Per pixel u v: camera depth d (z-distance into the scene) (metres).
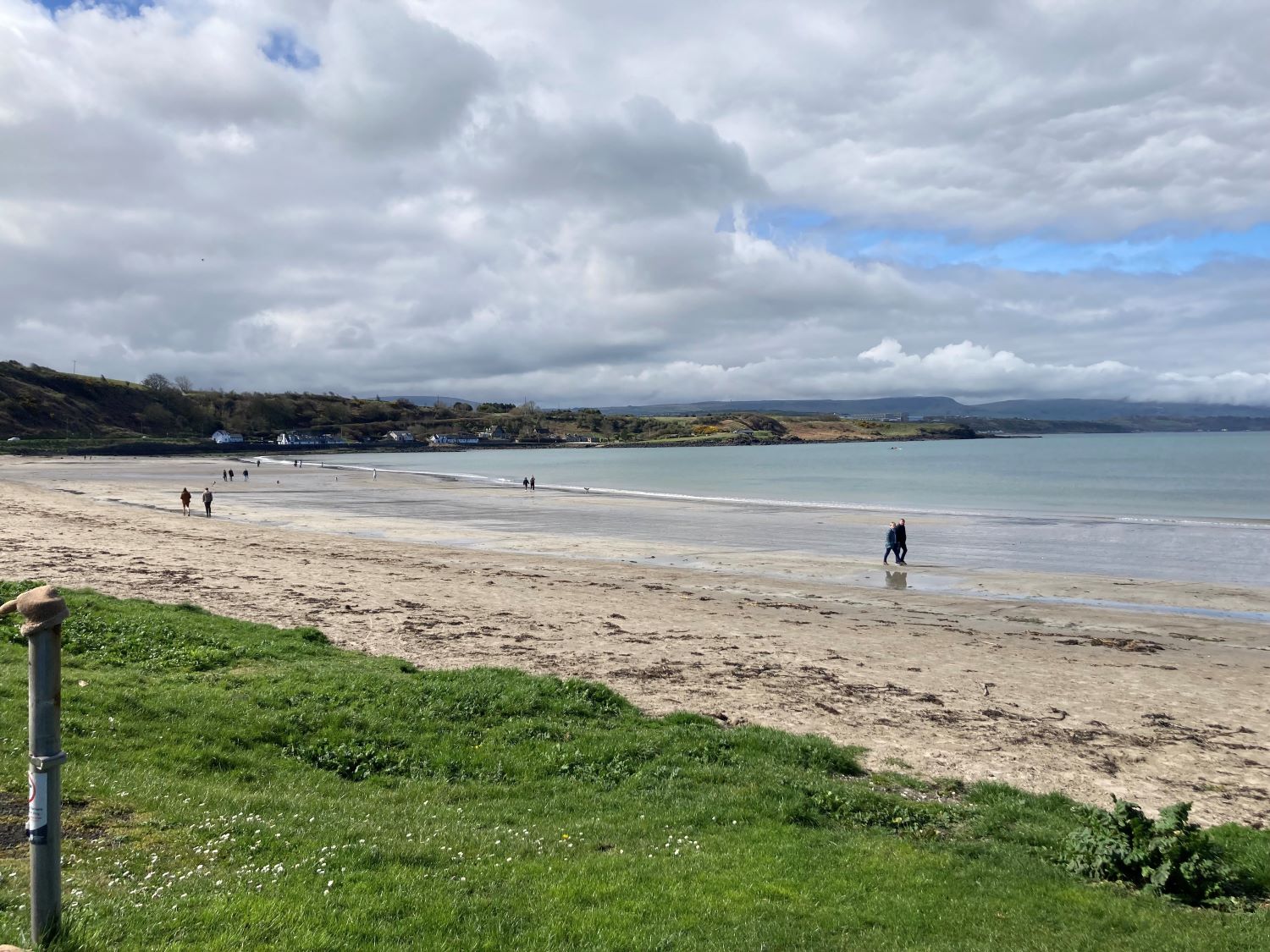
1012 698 18.70
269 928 6.18
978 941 7.44
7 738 9.74
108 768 9.65
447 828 9.41
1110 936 7.72
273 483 104.38
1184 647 24.61
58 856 5.41
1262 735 16.67
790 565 40.06
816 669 20.61
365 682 14.94
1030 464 148.00
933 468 140.88
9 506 58.38
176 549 38.12
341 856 8.01
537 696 15.10
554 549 45.34
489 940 6.51
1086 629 26.98
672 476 127.75
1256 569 39.53
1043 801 12.20
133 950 5.54
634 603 29.12
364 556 39.41
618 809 10.77
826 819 10.98
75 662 14.58
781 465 163.38
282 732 12.41
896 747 15.06
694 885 8.16
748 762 13.04
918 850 9.88
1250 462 141.12
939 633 25.73
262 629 19.61
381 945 6.21
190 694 13.37
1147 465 135.25
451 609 26.11
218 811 8.87
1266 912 8.46
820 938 7.23
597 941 6.72
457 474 132.88
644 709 16.38
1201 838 9.40
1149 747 15.66
